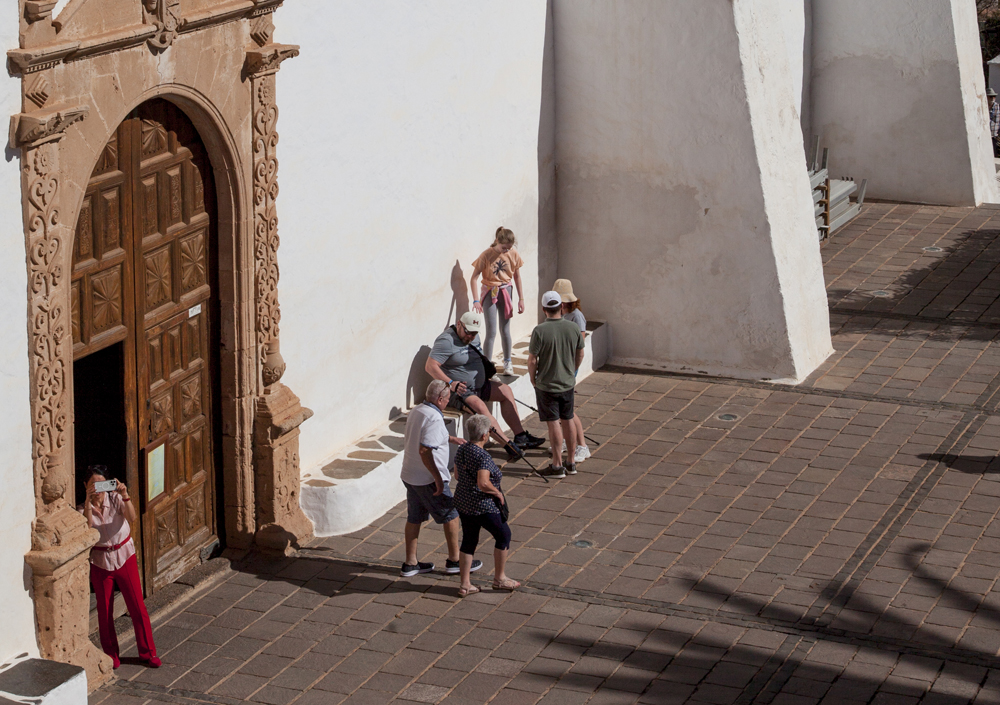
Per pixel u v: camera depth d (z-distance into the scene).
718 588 11.09
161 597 10.95
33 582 9.25
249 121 11.09
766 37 16.23
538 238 16.80
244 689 9.68
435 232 14.41
